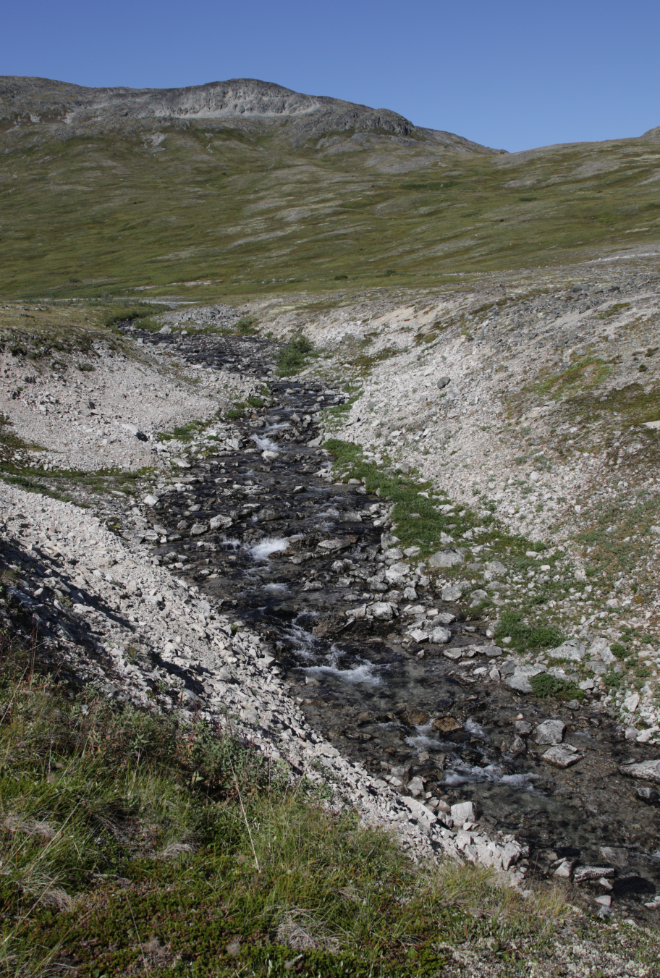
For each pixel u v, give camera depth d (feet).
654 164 478.59
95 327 141.79
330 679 41.39
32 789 19.83
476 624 47.55
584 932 22.11
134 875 18.71
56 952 15.51
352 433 93.40
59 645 28.76
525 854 27.43
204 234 453.99
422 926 19.93
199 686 33.06
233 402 113.80
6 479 69.31
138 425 94.99
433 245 315.17
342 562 57.36
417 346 124.88
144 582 44.80
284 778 26.48
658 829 29.25
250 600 51.39
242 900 18.60
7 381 92.94
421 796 31.09
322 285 239.30
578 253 226.17
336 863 21.67
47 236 488.02
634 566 47.60
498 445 73.26
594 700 38.58
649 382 70.74
